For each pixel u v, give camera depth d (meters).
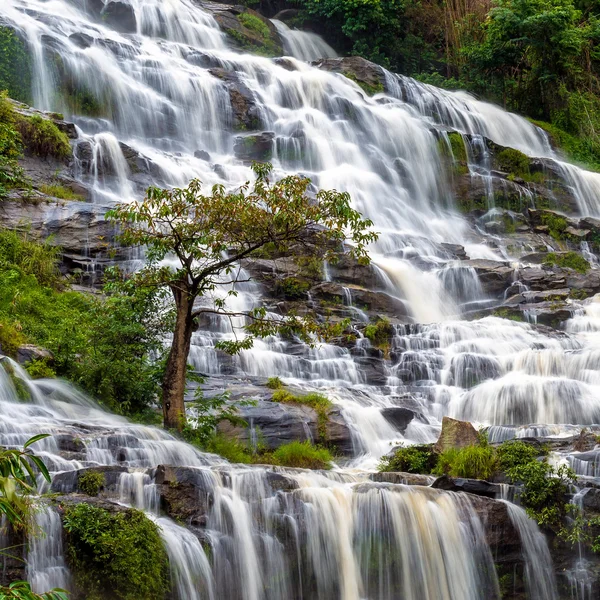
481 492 14.39
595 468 15.32
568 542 14.17
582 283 28.56
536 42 44.44
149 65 34.28
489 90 45.72
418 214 33.75
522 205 36.19
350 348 22.20
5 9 33.28
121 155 27.73
